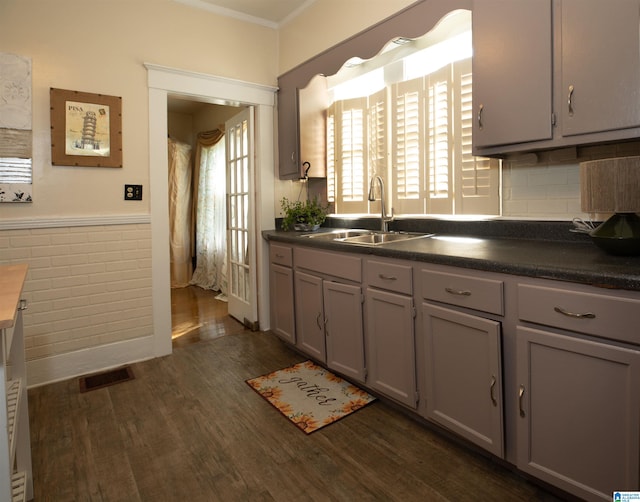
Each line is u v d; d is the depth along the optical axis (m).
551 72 1.64
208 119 5.36
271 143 3.46
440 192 2.49
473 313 1.60
